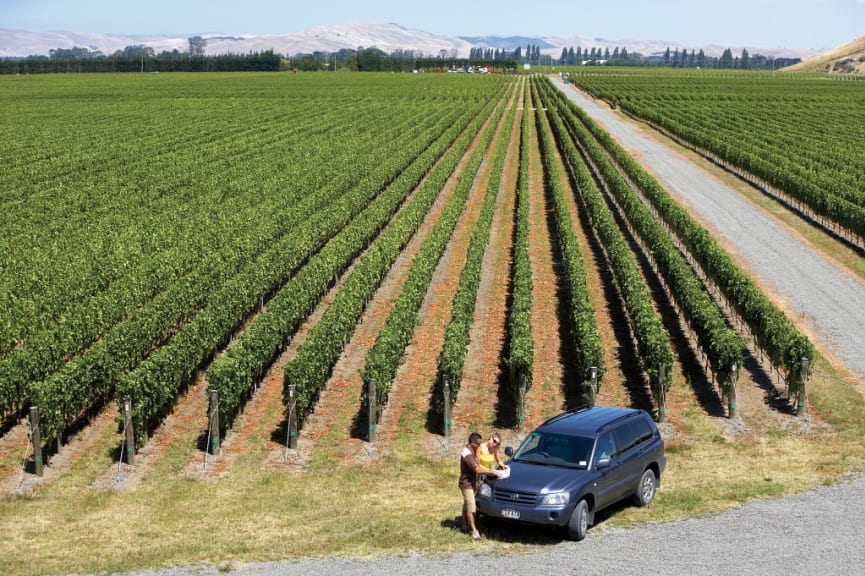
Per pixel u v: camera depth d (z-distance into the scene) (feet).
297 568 64.08
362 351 128.26
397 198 231.30
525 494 68.03
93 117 440.86
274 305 129.39
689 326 133.08
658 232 174.29
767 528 68.54
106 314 132.36
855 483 79.05
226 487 85.40
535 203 246.68
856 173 258.37
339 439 98.22
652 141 359.46
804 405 100.78
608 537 68.59
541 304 149.89
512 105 553.64
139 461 92.73
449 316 143.95
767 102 527.81
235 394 99.50
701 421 100.63
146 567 65.21
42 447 92.73
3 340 123.13
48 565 66.59
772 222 209.56
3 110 474.90
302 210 208.74
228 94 602.44
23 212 213.87
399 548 67.51
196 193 242.17
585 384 103.55
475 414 104.73
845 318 137.69
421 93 627.87
